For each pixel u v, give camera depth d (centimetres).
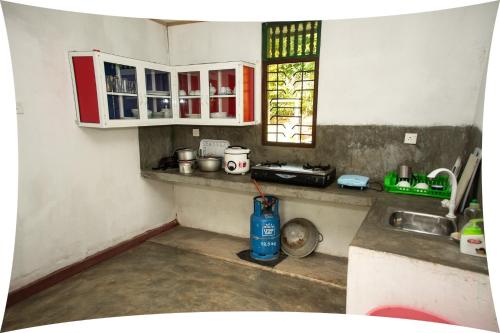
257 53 335
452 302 145
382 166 294
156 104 351
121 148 335
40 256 265
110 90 284
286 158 339
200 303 250
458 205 217
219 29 351
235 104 333
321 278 284
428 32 258
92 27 292
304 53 311
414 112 273
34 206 258
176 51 383
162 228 397
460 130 258
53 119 266
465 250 153
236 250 343
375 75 284
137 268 305
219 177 326
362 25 282
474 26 241
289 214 347
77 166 290
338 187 285
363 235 176
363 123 295
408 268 152
